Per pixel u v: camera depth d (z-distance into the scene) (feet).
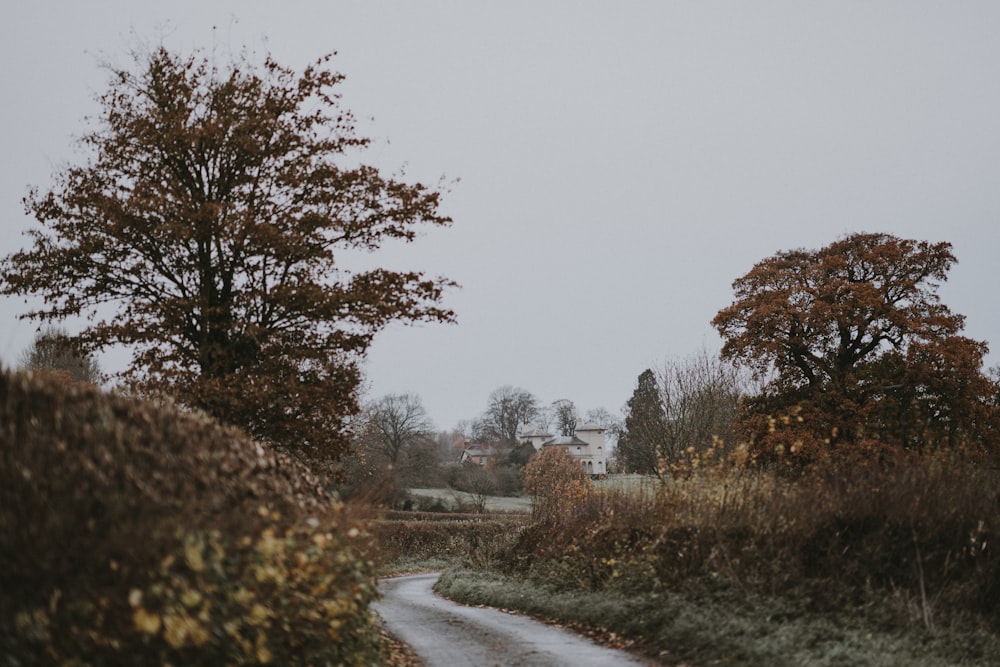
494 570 84.33
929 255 146.51
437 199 66.18
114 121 64.39
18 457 19.58
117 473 21.42
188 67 66.85
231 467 27.09
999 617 37.99
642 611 44.45
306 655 24.58
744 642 35.37
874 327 143.84
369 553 34.32
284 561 24.14
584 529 65.98
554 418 517.55
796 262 157.38
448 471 312.71
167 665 18.74
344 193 65.10
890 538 42.45
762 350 144.46
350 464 130.11
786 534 45.16
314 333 62.95
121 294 63.46
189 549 19.52
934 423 131.64
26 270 62.13
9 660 16.74
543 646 42.22
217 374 60.49
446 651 41.11
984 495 43.50
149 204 58.23
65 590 18.40
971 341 138.92
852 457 54.03
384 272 63.77
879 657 32.30
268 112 64.39
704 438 143.43
